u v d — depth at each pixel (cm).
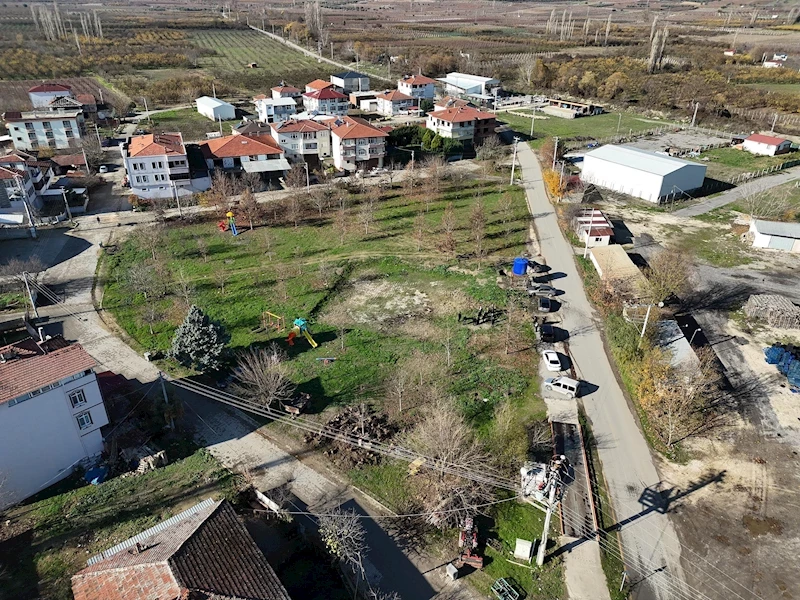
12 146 11106
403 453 4016
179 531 2966
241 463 3962
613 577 3188
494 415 4372
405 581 3159
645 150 10275
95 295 6053
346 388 4675
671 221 7831
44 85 12962
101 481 3809
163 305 5903
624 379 4769
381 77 17400
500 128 12112
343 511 3575
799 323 5450
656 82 15400
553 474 3541
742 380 4744
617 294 5684
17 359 3659
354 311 5778
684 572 3219
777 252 6944
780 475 3862
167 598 2502
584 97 15512
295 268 6612
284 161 9506
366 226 7606
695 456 4019
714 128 12431
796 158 10406
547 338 5250
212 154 9194
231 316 5675
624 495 3706
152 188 8494
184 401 4547
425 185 8931
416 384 4700
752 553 3328
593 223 7238
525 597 3086
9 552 3319
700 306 5816
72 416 3788
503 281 6275
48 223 7700
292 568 3216
